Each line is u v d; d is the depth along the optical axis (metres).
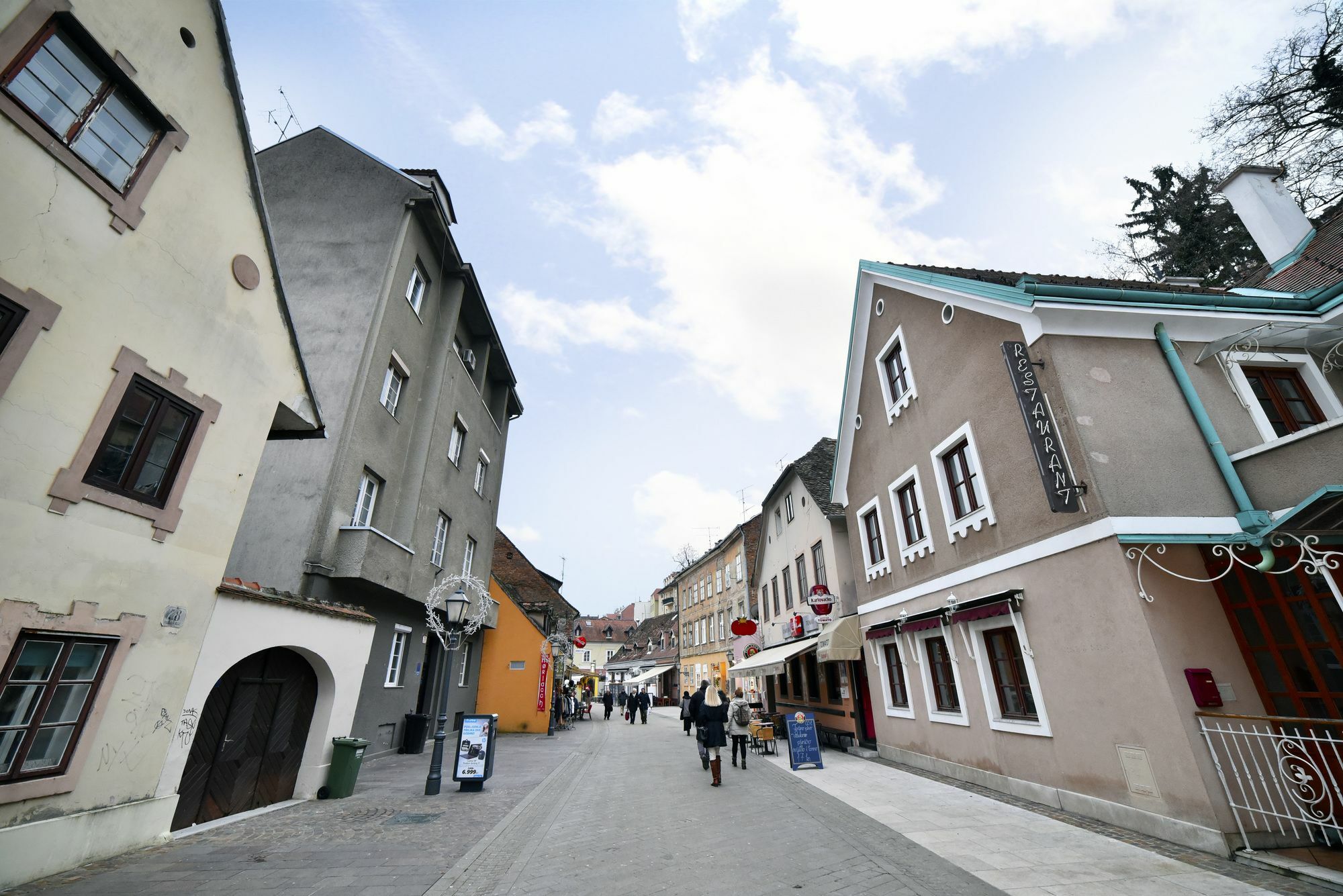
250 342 8.02
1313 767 5.50
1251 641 6.64
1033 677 8.26
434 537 15.92
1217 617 6.73
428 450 15.19
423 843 6.62
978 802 8.38
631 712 30.77
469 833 7.10
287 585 10.87
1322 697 6.08
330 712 9.25
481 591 19.97
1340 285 7.79
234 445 7.67
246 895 4.93
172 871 5.50
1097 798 7.13
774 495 22.81
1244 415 7.84
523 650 22.83
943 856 5.91
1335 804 5.86
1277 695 6.36
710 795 9.70
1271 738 5.99
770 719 18.31
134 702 6.25
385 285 13.72
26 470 5.30
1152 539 6.77
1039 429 7.55
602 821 7.98
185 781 7.18
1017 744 8.63
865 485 14.15
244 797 8.00
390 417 14.00
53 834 5.35
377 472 13.32
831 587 16.91
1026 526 8.48
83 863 5.61
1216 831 5.76
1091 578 7.26
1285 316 8.13
